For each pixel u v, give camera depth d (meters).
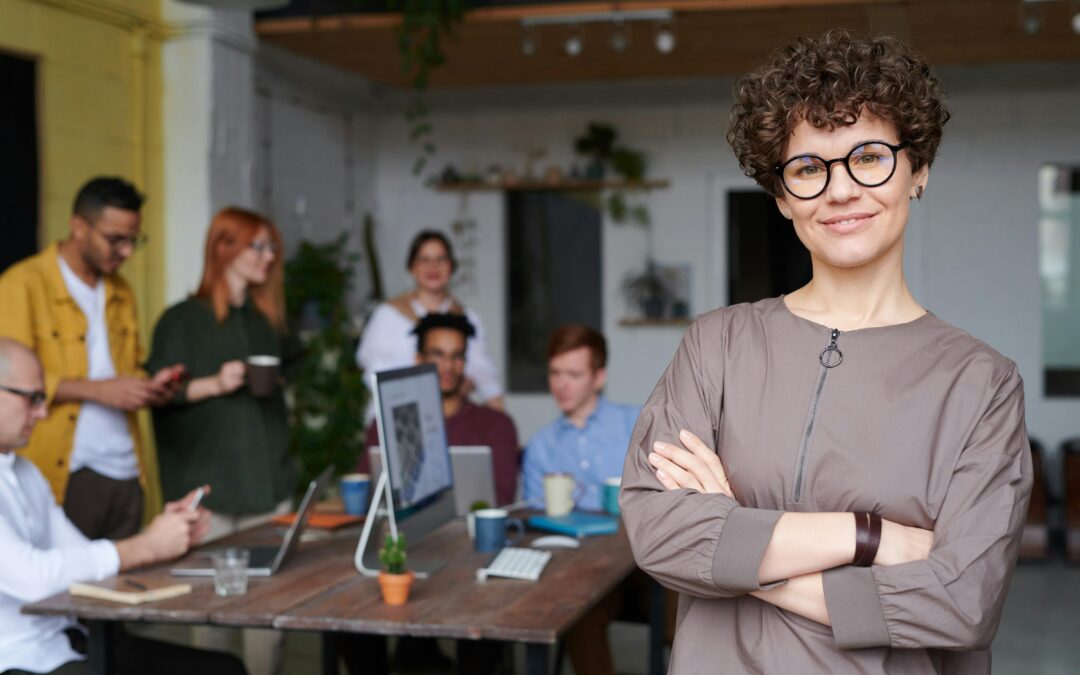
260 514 3.59
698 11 5.21
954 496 1.19
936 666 1.24
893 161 1.22
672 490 1.27
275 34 5.62
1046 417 7.03
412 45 6.01
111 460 3.41
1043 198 7.07
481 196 7.80
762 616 1.26
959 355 1.25
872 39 1.25
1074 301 7.04
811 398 1.26
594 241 7.71
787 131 1.25
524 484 3.57
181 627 4.51
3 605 2.31
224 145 5.19
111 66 4.76
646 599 3.31
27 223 4.27
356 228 7.65
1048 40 6.04
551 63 6.62
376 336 4.49
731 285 7.59
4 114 4.16
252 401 3.59
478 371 4.54
